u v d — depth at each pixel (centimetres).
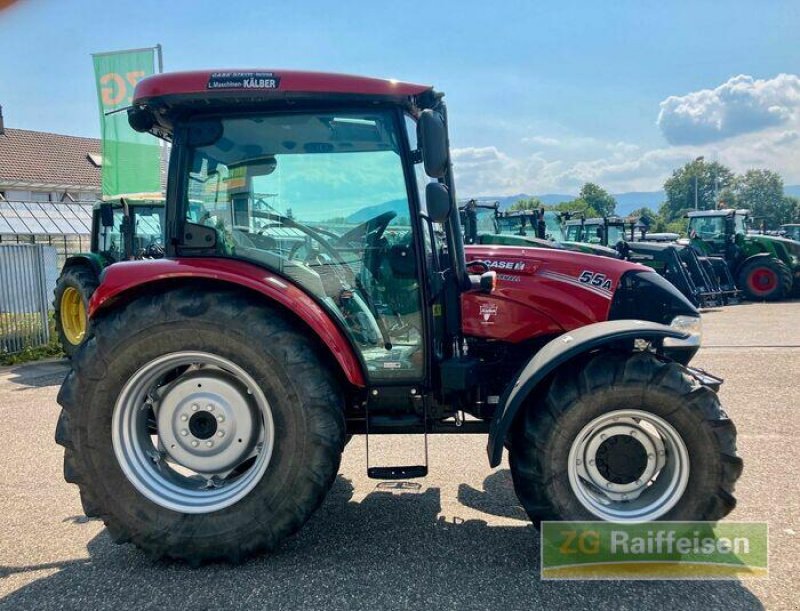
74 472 296
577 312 378
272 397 289
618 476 296
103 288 298
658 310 372
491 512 349
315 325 294
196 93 288
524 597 260
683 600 256
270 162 311
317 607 255
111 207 911
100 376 293
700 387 287
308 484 288
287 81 289
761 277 1462
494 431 288
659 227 8106
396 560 294
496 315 386
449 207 311
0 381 752
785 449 434
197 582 278
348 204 315
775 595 259
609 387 284
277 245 315
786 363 720
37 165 3159
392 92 296
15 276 934
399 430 325
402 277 319
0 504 372
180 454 307
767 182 10131
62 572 289
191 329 289
